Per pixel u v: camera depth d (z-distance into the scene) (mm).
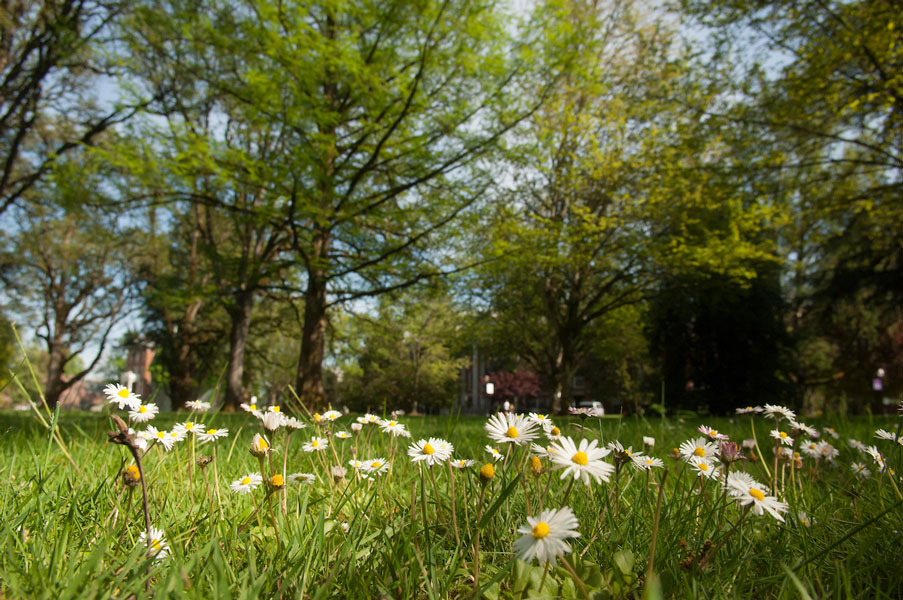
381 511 1538
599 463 879
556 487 1799
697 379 21062
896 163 11102
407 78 11164
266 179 10500
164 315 28609
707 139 12062
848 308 19516
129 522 1337
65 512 1492
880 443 2953
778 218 14328
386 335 17438
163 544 1104
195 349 28141
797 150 11844
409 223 12523
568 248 17000
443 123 11625
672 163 13523
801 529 1346
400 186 11727
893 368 22109
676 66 12516
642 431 3934
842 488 1957
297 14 9719
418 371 41406
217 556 963
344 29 11961
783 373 20984
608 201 18234
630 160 16625
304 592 985
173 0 10531
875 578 1149
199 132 11367
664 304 20406
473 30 10383
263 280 18922
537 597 943
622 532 1316
